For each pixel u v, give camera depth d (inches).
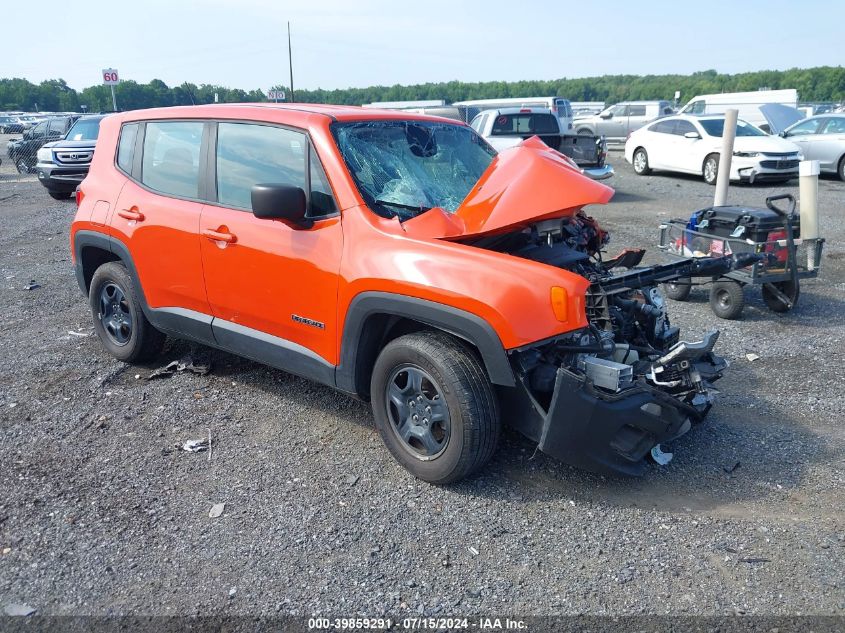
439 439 142.9
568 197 138.6
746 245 249.0
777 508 137.1
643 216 475.2
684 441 164.2
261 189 141.4
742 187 630.5
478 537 128.0
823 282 305.7
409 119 178.5
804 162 245.9
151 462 154.6
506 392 138.6
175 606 110.6
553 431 130.1
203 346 225.1
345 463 154.1
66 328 247.9
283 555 123.0
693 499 140.3
